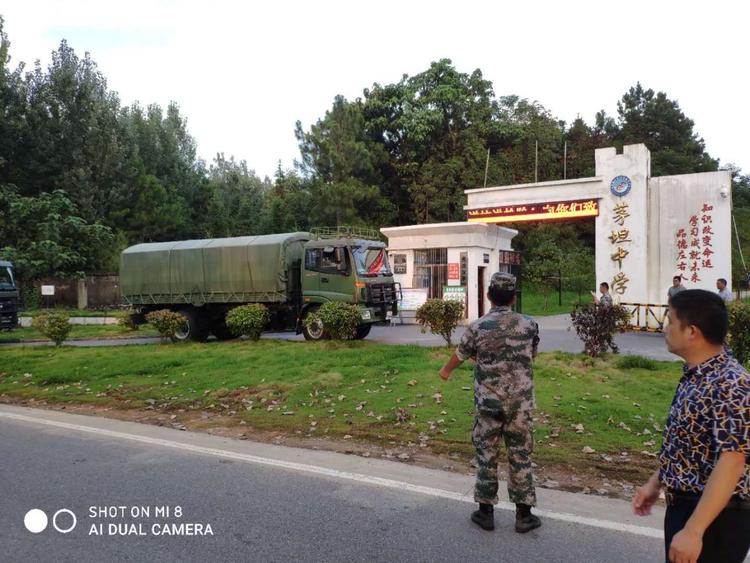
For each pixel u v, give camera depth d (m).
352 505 4.46
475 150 32.50
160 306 16.53
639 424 6.38
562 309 27.30
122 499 4.62
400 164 33.31
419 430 6.46
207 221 42.00
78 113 33.03
